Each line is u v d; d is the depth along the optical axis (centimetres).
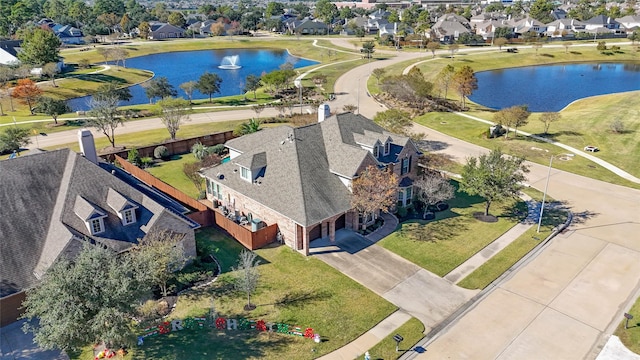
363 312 3194
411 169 4847
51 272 2642
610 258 3875
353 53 15588
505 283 3541
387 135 4550
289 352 2823
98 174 3559
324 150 4400
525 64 14300
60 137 7150
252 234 3912
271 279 3547
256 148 4616
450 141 6994
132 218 3481
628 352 2847
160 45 17650
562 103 9919
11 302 3023
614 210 4741
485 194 4331
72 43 18038
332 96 9894
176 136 7175
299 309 3219
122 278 2564
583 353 2848
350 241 4100
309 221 3738
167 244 3183
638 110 8269
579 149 6588
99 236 3309
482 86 11500
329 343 2905
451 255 3897
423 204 4762
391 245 4044
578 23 19138
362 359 2780
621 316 3167
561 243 4116
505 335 2998
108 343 2695
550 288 3478
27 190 3381
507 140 6994
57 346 2562
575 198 5028
